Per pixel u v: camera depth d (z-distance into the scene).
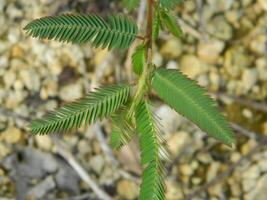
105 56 0.81
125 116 0.26
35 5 0.84
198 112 0.24
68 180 0.80
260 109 0.80
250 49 0.82
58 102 0.82
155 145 0.25
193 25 0.83
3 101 0.82
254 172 0.77
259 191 0.76
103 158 0.80
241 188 0.77
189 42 0.83
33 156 0.80
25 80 0.82
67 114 0.25
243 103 0.80
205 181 0.78
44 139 0.80
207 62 0.82
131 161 0.78
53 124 0.25
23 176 0.80
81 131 0.81
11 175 0.80
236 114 0.80
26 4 0.84
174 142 0.79
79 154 0.80
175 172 0.78
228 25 0.83
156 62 0.82
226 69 0.82
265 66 0.81
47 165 0.80
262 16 0.84
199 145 0.79
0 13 0.85
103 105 0.26
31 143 0.81
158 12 0.29
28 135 0.81
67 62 0.83
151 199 0.24
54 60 0.83
